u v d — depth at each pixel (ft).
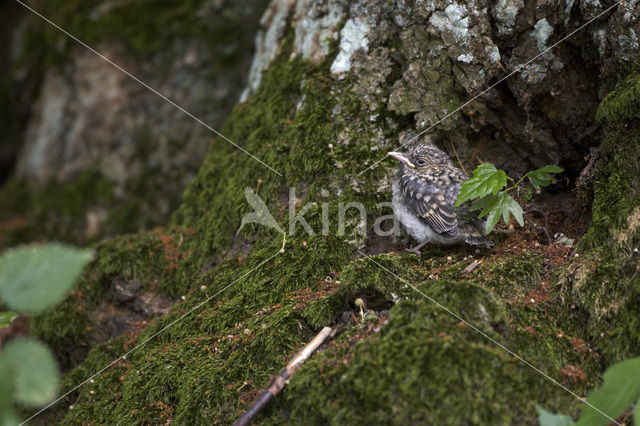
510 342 16.74
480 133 24.44
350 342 17.19
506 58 22.75
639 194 18.81
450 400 14.44
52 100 42.83
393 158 24.11
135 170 39.42
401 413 14.46
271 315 19.89
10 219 41.91
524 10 21.62
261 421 16.60
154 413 18.93
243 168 26.78
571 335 17.79
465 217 21.29
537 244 21.52
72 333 25.96
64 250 9.62
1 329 31.14
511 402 14.58
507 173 25.25
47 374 9.57
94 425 20.01
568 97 22.95
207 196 28.32
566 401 14.92
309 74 26.45
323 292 20.72
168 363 20.40
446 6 22.31
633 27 19.51
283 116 26.73
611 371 13.65
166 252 27.32
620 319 17.22
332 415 15.11
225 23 39.06
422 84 23.30
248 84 31.58
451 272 19.85
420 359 14.94
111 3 40.45
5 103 46.65
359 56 25.05
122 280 26.50
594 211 19.89
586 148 23.93
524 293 18.84
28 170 43.45
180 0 39.32
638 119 19.33
